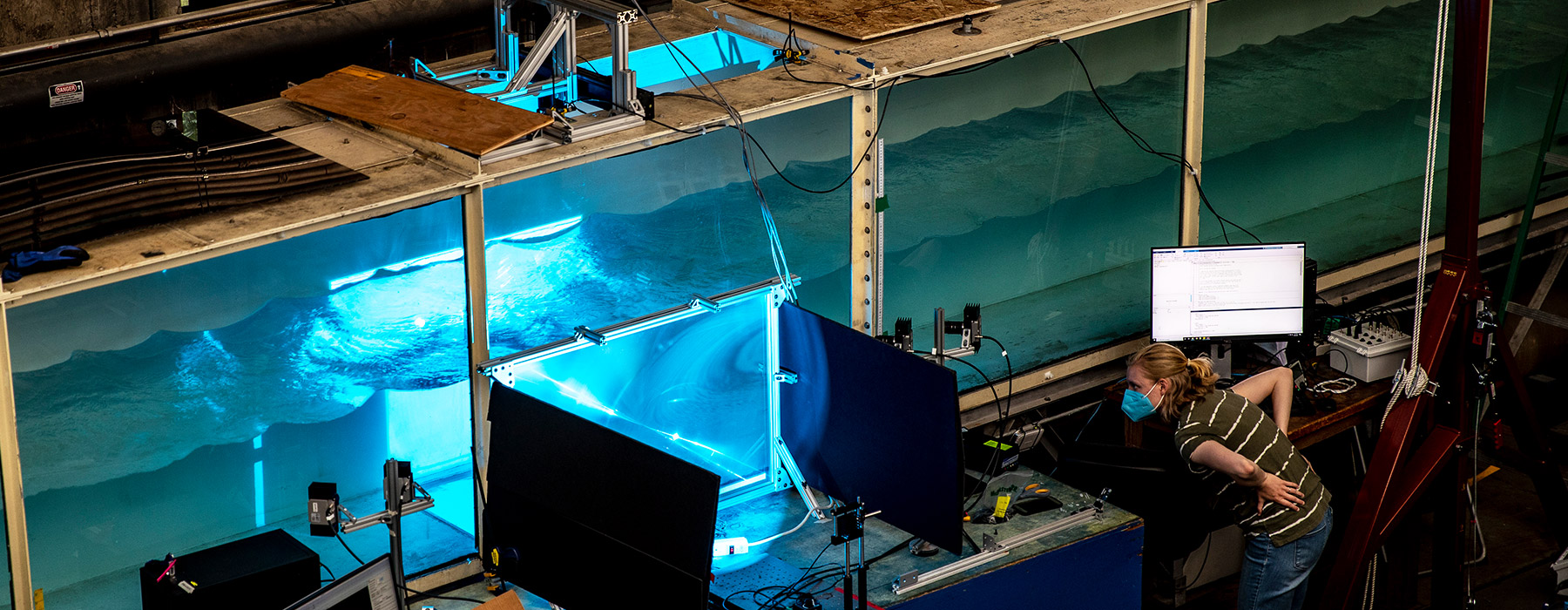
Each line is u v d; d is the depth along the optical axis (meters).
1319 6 5.65
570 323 4.46
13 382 3.58
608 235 4.45
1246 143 5.74
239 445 3.99
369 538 4.27
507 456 4.04
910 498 4.21
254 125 4.38
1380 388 5.46
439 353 4.25
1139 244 5.62
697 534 3.59
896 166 4.96
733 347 4.66
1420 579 5.71
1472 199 5.03
